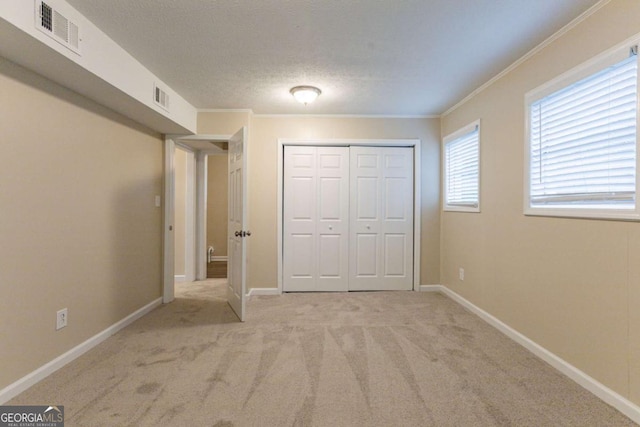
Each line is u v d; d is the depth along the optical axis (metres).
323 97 3.34
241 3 1.79
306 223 4.06
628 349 1.65
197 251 4.83
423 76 2.80
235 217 3.35
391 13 1.89
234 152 3.44
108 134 2.64
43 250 1.98
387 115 3.99
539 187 2.31
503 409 1.69
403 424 1.58
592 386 1.84
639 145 1.59
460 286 3.53
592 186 1.88
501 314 2.75
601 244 1.80
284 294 3.95
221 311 3.31
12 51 1.68
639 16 1.59
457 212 3.60
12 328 1.78
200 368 2.11
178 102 3.18
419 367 2.12
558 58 2.11
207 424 1.57
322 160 4.05
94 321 2.46
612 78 1.75
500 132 2.75
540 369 2.11
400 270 4.12
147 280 3.28
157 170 3.49
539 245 2.29
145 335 2.66
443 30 2.08
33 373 1.90
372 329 2.79
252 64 2.55
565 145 2.08
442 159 3.99
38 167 1.95
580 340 1.93
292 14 1.89
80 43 1.85
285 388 1.88
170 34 2.10
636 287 1.62
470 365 2.15
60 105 2.12
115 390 1.85
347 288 4.09
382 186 4.09
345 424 1.58
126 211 2.90
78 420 1.59
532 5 1.81
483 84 2.99
